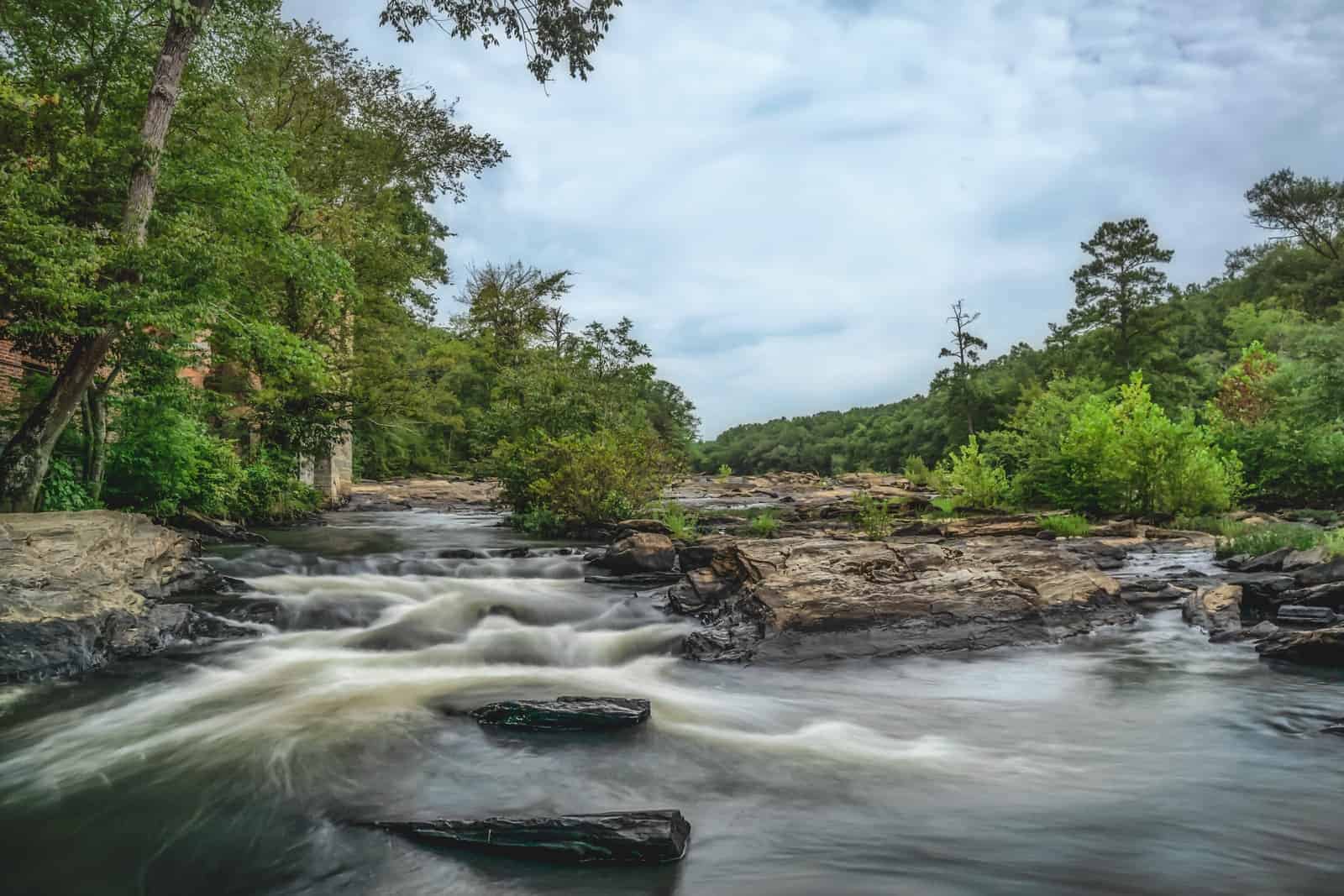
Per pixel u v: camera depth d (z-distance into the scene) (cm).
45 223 1031
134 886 365
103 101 1312
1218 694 660
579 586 1121
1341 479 2192
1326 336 2669
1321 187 6619
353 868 376
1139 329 5888
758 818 429
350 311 2431
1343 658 735
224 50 1414
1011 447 2381
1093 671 742
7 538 827
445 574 1216
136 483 1415
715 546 1178
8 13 1203
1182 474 1852
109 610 805
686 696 674
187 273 1128
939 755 530
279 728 581
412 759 518
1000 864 370
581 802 450
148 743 551
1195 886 347
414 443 4912
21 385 1317
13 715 619
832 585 893
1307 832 404
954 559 982
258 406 2130
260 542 1552
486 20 1112
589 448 1853
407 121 2762
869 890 345
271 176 1446
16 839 412
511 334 5675
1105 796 456
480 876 366
